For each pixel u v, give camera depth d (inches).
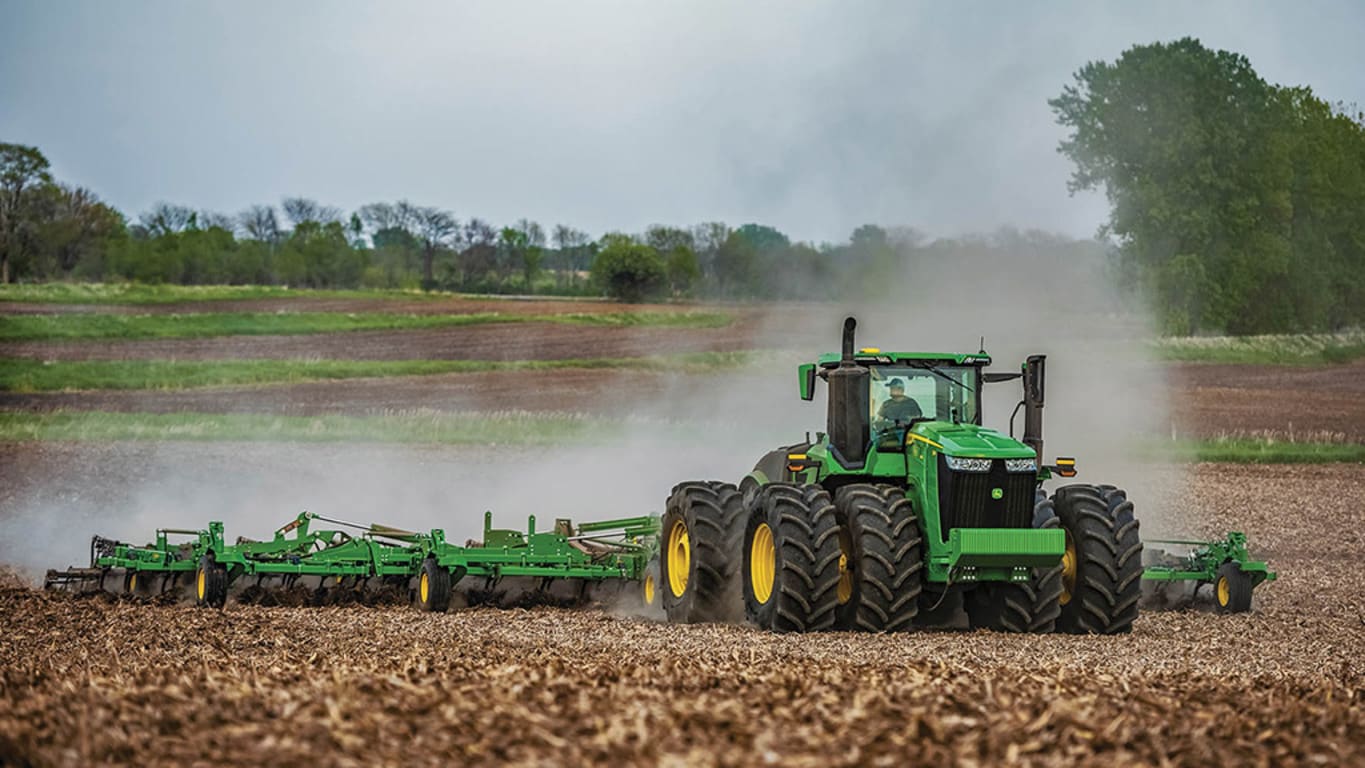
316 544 721.6
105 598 699.4
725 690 340.5
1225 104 2812.5
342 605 690.8
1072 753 273.4
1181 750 281.6
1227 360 2573.8
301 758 260.8
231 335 2869.1
